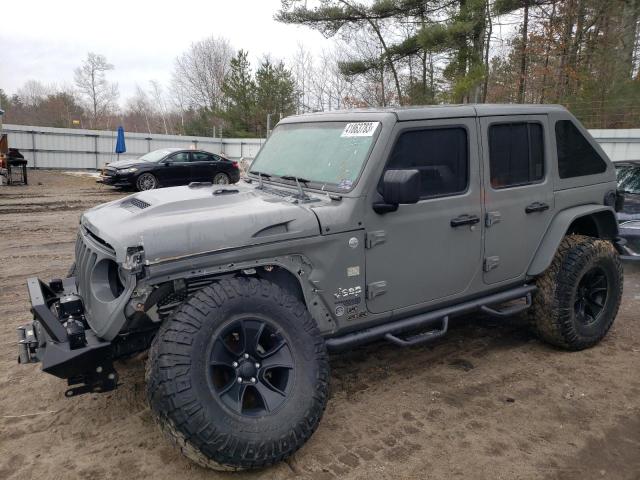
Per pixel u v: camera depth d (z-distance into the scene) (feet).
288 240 10.23
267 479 9.62
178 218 9.93
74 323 9.93
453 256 12.57
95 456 10.29
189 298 9.52
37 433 11.10
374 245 11.25
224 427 8.89
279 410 9.52
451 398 12.64
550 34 74.49
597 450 10.64
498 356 14.97
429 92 80.23
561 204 14.76
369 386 13.20
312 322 10.28
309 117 13.88
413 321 12.28
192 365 8.89
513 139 13.67
